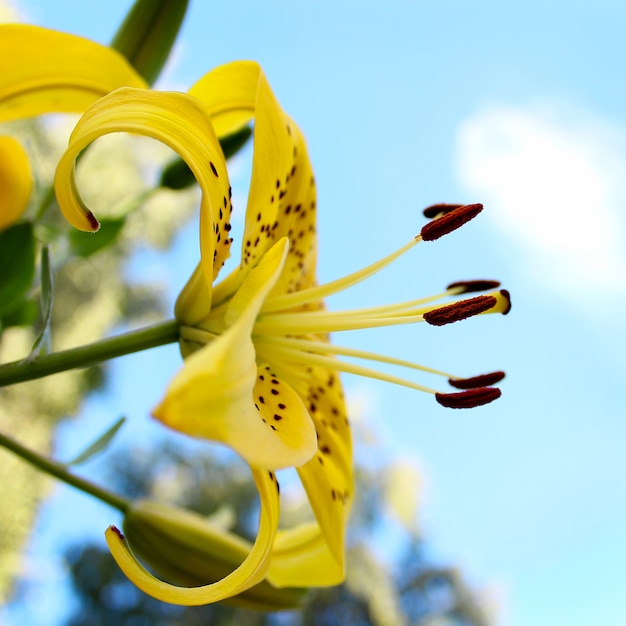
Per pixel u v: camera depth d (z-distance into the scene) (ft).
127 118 0.93
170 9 1.23
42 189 1.22
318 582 1.13
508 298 1.12
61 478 1.18
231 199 1.00
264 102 1.06
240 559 1.18
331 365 1.09
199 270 1.01
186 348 1.03
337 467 1.14
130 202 1.27
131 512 1.18
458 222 1.11
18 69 1.04
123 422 1.18
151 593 0.89
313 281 1.19
